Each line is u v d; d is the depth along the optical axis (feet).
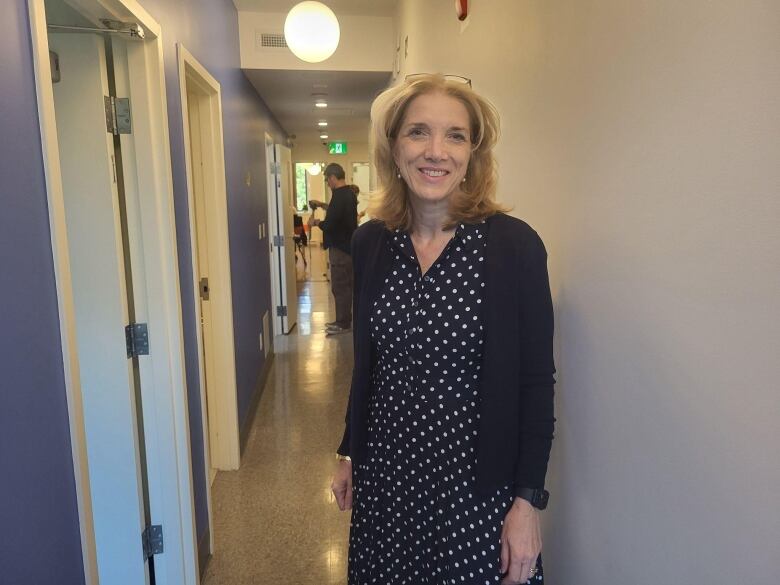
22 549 3.06
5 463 2.91
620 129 3.25
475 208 3.70
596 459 3.70
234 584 6.98
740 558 2.34
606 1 3.38
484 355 3.48
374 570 4.02
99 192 5.49
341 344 18.34
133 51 5.64
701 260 2.53
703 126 2.48
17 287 3.07
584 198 3.76
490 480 3.50
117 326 5.72
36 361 3.26
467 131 3.63
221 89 10.23
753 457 2.25
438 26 8.71
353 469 4.20
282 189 19.36
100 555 6.09
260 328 14.47
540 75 4.54
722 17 2.33
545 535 4.73
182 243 6.72
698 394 2.59
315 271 36.09
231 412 9.87
